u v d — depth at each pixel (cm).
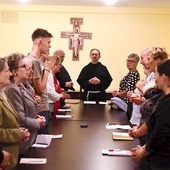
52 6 619
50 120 333
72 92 609
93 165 184
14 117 195
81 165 183
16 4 618
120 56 625
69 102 488
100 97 518
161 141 162
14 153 194
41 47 281
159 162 168
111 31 624
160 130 161
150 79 255
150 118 173
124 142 241
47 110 296
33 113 235
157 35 622
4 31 628
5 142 187
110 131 283
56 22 623
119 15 620
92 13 620
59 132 274
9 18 624
